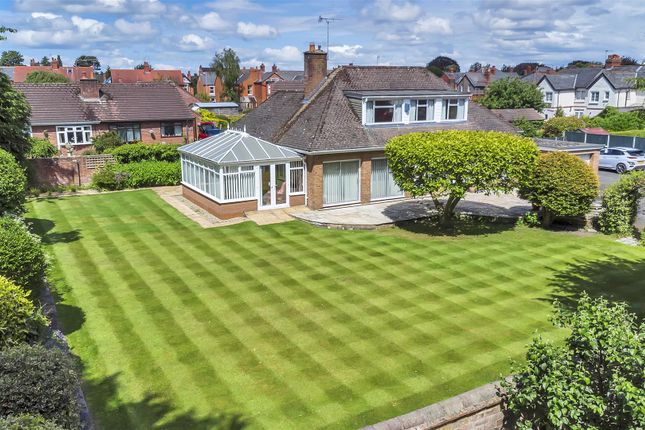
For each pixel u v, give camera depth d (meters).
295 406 10.73
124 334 13.77
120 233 23.06
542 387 8.98
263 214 25.98
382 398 11.00
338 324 14.44
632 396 7.68
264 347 13.14
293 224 24.55
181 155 30.27
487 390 10.03
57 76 70.50
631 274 18.53
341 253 20.56
